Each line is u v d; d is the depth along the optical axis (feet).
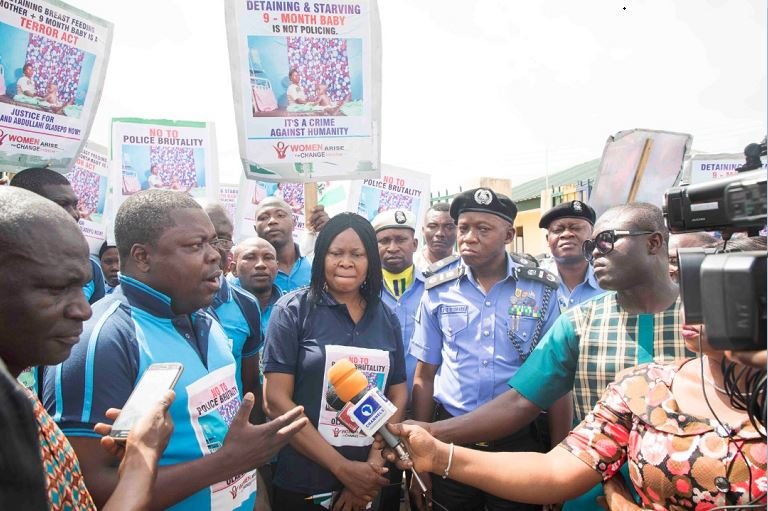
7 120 10.45
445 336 11.59
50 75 10.99
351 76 12.13
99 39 11.71
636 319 7.85
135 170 14.34
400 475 9.90
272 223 15.69
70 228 4.29
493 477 6.47
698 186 4.11
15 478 2.58
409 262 15.07
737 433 4.93
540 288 11.52
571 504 7.72
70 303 4.23
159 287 6.57
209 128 14.99
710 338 3.26
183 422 6.27
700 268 3.56
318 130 12.07
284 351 9.09
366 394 6.96
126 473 4.55
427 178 19.13
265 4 11.74
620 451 6.06
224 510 6.74
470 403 11.02
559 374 8.46
